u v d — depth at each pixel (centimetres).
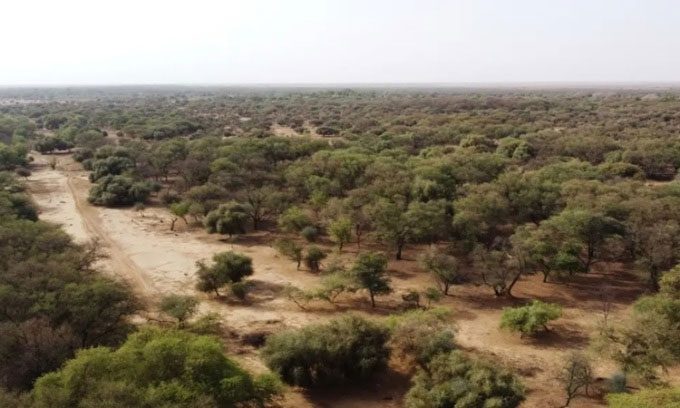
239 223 6303
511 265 4547
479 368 2898
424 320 3509
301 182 7325
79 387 2356
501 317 3956
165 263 5469
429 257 4712
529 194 6066
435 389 2820
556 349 3644
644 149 9006
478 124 13338
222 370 2652
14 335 2955
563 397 3069
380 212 5525
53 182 9356
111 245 6047
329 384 3184
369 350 3228
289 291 4431
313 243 5988
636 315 3650
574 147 9425
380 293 4381
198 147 9506
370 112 18525
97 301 3397
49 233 4706
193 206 6738
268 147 9206
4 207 5806
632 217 5156
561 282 4828
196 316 4141
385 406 3014
